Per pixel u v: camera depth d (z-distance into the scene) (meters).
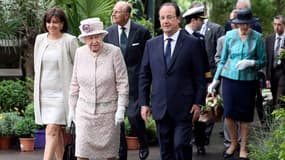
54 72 7.82
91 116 6.88
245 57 8.83
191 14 8.91
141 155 8.96
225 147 9.91
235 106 8.90
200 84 6.89
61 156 8.05
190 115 6.90
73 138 7.68
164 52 6.98
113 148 6.98
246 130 9.00
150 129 10.39
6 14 11.59
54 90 7.83
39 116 7.90
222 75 8.98
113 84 6.95
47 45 7.86
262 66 8.89
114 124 6.93
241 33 8.88
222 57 9.05
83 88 6.95
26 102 11.18
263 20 19.25
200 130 9.45
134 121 8.68
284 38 9.68
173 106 6.89
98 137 6.90
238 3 9.72
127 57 8.55
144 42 8.61
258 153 8.01
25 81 12.26
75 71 7.03
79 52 7.02
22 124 9.98
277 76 9.70
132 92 8.59
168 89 6.91
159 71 6.97
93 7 11.19
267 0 19.25
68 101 7.80
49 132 7.82
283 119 7.12
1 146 10.09
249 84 8.86
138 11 13.01
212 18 18.86
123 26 8.60
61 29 7.89
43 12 11.64
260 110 9.53
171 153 7.09
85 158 6.94
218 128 12.22
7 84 11.27
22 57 12.50
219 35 10.28
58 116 7.78
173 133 7.03
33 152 9.86
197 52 6.91
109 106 6.92
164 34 7.03
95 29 6.87
